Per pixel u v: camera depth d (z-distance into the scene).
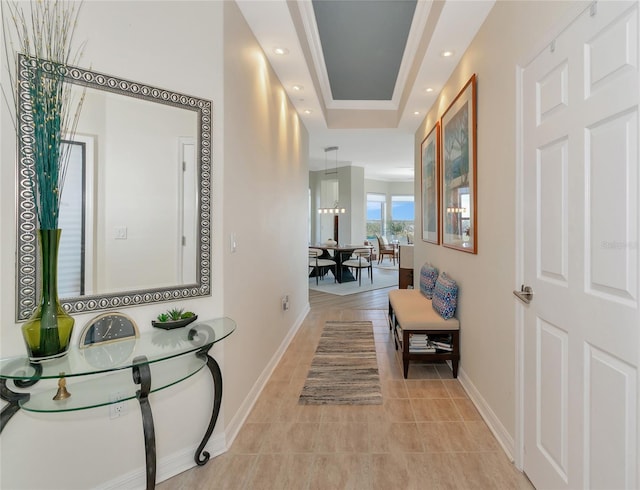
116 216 1.64
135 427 1.65
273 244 3.10
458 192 2.84
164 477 1.72
